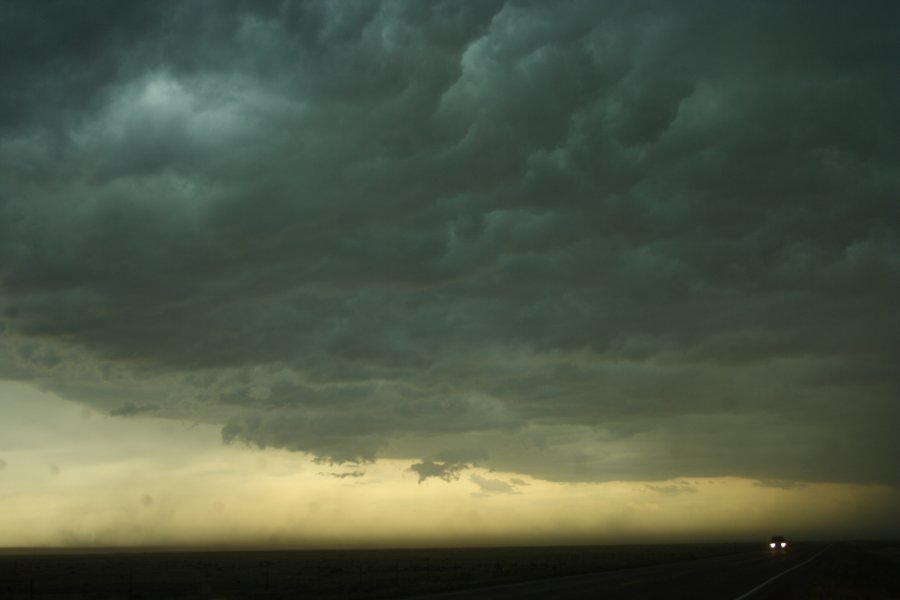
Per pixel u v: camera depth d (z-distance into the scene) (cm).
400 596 3347
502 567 8562
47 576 8450
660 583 4078
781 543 12312
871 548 14950
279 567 11462
